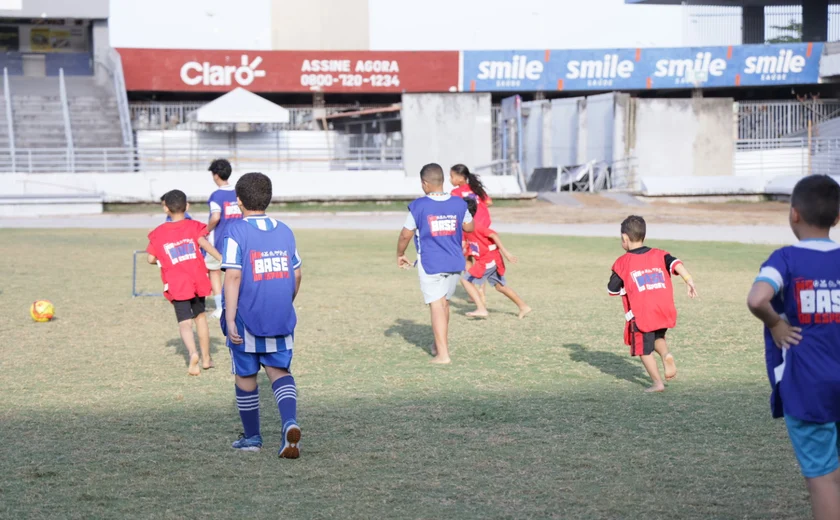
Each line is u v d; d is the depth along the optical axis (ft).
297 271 18.06
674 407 21.18
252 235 17.47
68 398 22.75
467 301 40.98
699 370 25.53
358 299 41.22
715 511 14.40
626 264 22.91
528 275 49.70
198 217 97.14
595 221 94.02
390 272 52.08
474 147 125.70
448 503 14.80
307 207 113.39
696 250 62.49
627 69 142.82
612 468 16.60
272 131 130.62
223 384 24.47
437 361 27.04
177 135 126.93
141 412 21.25
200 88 137.80
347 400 22.24
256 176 17.88
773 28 164.14
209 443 18.53
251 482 15.97
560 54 142.20
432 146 124.57
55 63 142.72
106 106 132.46
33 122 124.57
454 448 17.95
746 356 27.45
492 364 26.78
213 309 39.68
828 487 11.96
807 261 12.21
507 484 15.74
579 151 127.34
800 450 12.21
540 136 132.36
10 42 145.69
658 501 14.85
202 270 25.96
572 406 21.42
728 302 38.65
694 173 124.77
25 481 16.08
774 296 12.45
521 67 142.51
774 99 157.99
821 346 12.03
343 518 14.16
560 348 29.19
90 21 143.33
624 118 120.78
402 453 17.65
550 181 129.18
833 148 123.65
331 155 132.57
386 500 14.97
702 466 16.69
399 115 138.92
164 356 28.60
